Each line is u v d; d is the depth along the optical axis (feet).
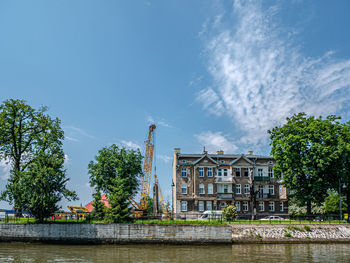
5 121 147.64
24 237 121.49
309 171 147.84
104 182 177.99
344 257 92.48
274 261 85.76
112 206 127.44
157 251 104.01
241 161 203.31
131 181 182.39
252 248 112.06
